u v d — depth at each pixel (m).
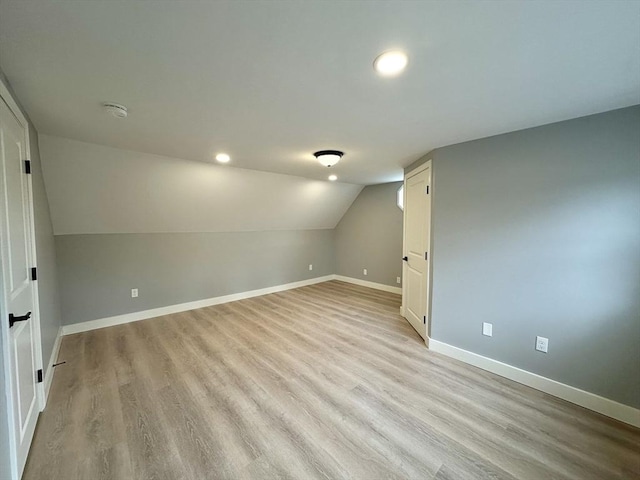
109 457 1.56
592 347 2.00
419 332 3.31
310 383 2.32
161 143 2.58
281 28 1.06
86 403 2.03
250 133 2.32
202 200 3.90
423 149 2.85
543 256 2.19
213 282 4.60
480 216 2.51
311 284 6.12
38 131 2.24
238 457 1.57
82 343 3.07
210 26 1.05
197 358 2.74
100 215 3.32
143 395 2.14
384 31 1.08
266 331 3.45
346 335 3.32
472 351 2.62
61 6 0.94
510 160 2.32
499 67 1.35
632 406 1.85
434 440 1.70
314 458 1.57
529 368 2.29
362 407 2.01
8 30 1.05
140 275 3.85
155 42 1.15
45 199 2.66
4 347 1.25
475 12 0.98
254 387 2.25
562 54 1.24
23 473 1.46
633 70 1.38
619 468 1.52
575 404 2.05
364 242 5.91
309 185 4.81
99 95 1.63
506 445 1.67
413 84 1.52
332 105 1.78
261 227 5.14
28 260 1.78
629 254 1.86
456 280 2.70
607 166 1.91
